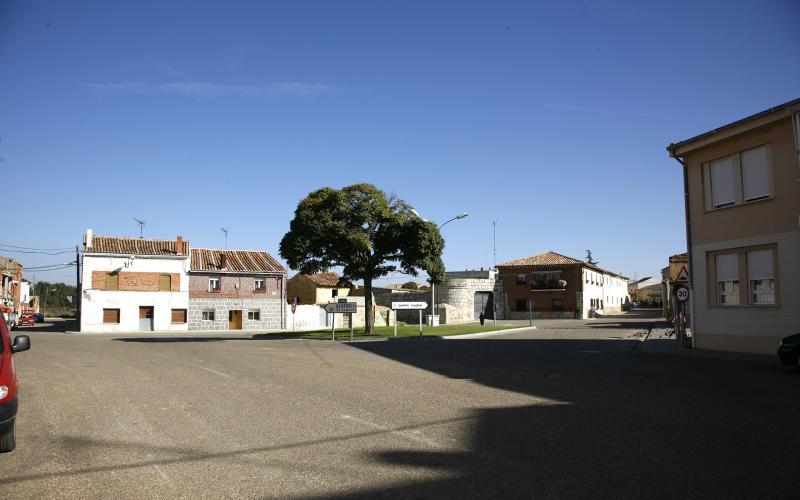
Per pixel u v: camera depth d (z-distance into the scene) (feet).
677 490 16.92
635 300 385.91
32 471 19.99
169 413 29.81
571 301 216.13
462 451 21.50
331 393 35.45
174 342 94.02
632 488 17.13
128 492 17.70
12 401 22.25
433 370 47.75
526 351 68.49
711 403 30.76
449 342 88.99
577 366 50.39
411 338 102.27
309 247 105.81
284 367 50.55
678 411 28.55
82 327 155.43
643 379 40.98
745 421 26.09
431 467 19.52
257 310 173.99
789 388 36.22
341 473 19.08
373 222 108.06
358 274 111.65
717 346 65.21
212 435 24.85
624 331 114.32
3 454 22.30
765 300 60.18
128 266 160.97
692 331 68.44
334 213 106.52
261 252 189.88
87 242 159.53
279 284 177.47
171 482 18.56
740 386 37.14
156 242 172.14
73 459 21.47
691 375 43.34
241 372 46.75
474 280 212.84
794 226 56.95
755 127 59.57
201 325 167.22
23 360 58.70
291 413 29.30
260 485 18.07
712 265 66.23
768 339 59.41
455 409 29.81
